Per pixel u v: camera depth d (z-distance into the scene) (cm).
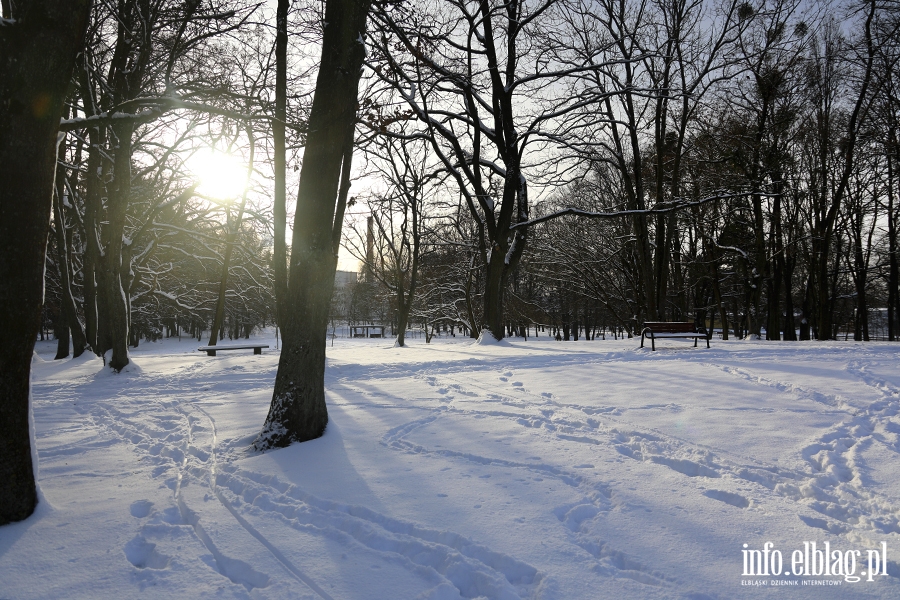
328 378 1222
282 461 595
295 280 682
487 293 2112
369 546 391
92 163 1695
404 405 862
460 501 457
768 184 2569
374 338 6259
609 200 3484
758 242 2583
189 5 1134
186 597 328
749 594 310
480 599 319
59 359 2353
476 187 2086
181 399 1030
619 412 759
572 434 654
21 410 448
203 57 1529
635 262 3519
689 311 3872
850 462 527
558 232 3666
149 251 2277
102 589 339
